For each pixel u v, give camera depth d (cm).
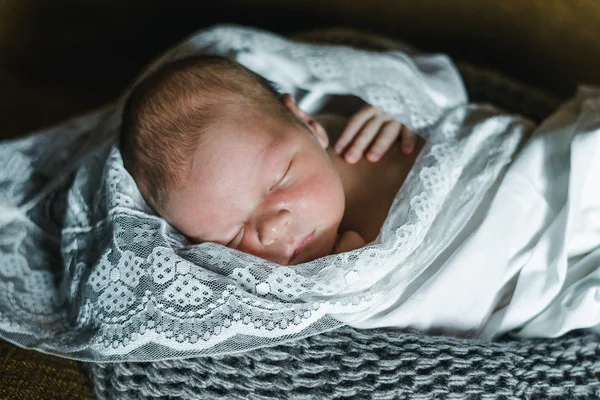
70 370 90
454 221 88
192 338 75
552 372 77
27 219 100
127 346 76
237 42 110
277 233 83
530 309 85
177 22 149
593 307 81
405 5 129
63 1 147
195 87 90
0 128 142
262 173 84
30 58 153
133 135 91
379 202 96
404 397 73
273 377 76
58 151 109
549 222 88
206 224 86
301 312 77
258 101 90
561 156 90
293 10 139
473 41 130
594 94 98
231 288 76
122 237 82
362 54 105
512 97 119
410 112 98
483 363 76
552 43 123
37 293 94
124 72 156
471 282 86
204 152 85
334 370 75
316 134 96
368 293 82
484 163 92
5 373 86
